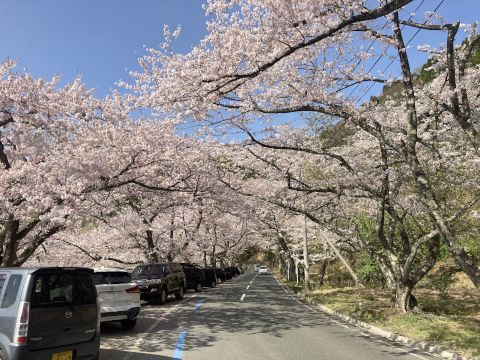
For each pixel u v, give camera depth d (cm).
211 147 1936
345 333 1168
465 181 1534
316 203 2133
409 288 1493
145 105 1243
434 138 1525
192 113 1212
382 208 1617
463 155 1472
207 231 4094
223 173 2195
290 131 1812
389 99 1510
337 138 1944
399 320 1307
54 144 1362
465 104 1072
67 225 1329
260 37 965
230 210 2425
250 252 12162
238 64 1034
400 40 1114
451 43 1047
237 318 1454
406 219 1917
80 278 732
